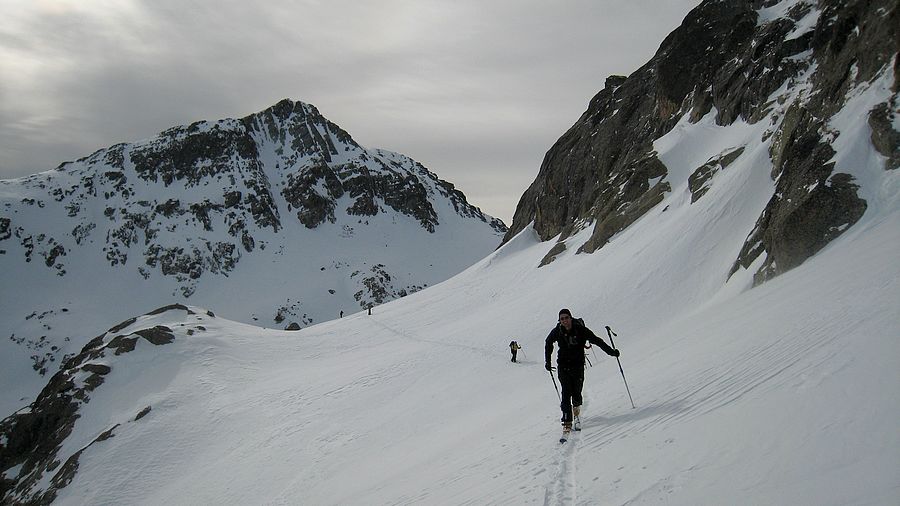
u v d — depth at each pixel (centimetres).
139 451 3309
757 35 4594
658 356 1484
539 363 2798
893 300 812
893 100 1891
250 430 3216
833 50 2550
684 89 5469
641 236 3969
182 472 3052
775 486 461
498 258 7619
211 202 19512
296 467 2422
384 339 4931
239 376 4216
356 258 18912
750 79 4175
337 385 3484
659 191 4428
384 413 2716
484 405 2166
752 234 2325
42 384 12481
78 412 4047
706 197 3403
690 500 505
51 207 18738
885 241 1314
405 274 18675
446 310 5656
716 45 5362
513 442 1118
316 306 16138
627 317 2842
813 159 2059
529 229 8112
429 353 3756
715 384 852
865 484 406
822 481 437
